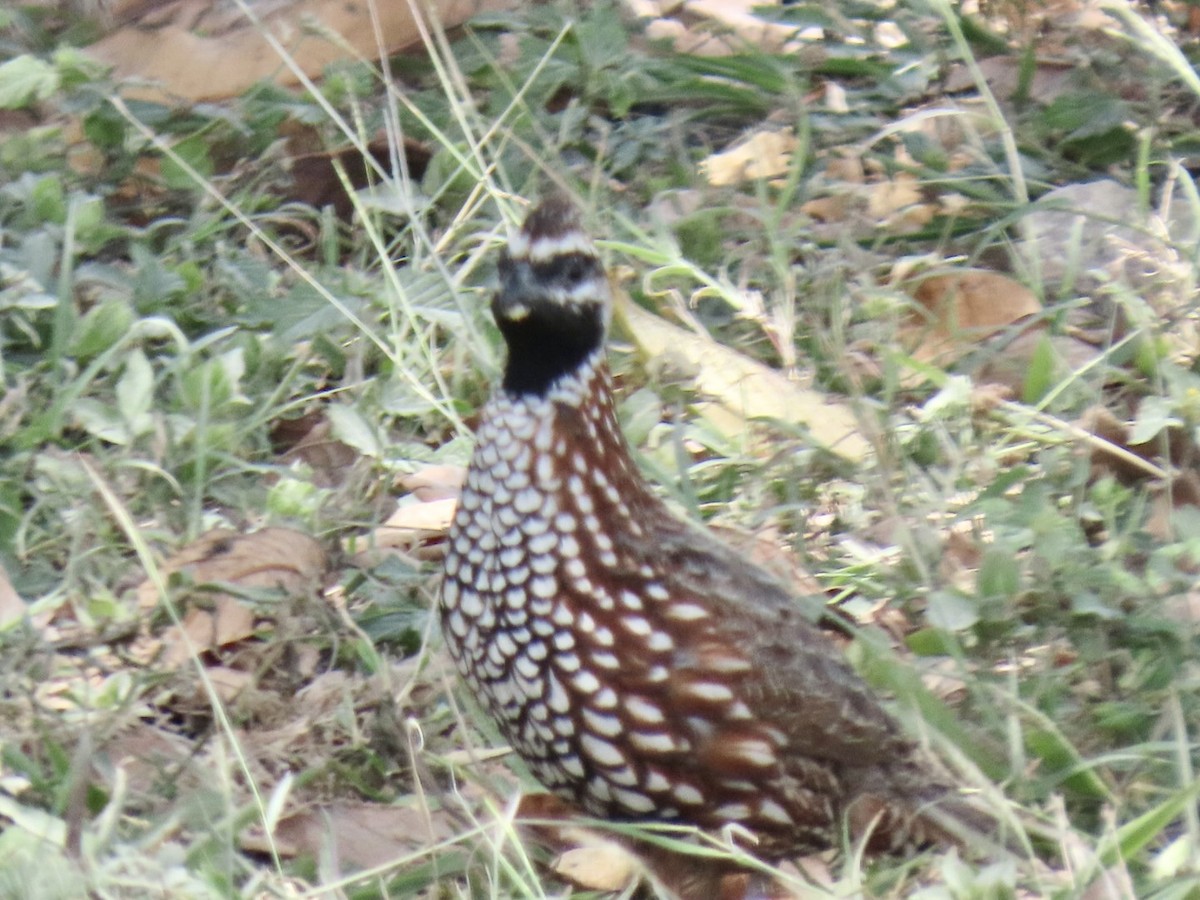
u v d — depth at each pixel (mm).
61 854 7156
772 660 7441
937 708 8234
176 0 12914
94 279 11227
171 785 8141
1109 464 10258
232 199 12273
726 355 10602
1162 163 12750
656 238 11477
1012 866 7023
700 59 13430
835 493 10203
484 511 7488
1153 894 7250
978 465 10172
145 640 9047
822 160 12898
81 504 9664
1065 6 14234
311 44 12719
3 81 11977
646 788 7496
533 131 12766
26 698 8398
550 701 7469
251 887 7098
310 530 9656
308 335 11016
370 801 8328
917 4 13945
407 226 11922
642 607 7348
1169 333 10938
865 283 10984
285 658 9117
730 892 8039
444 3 13258
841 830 7770
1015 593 8727
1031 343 11188
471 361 10961
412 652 9320
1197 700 8555
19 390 10188
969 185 12375
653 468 9766
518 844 7211
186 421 10094
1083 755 8375
